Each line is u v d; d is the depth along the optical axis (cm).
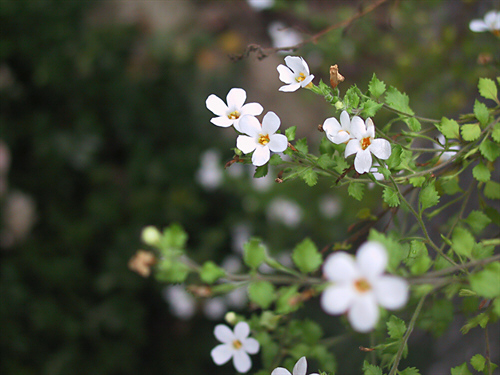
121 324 63
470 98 42
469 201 36
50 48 69
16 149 69
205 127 75
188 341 65
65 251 66
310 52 51
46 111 71
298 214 64
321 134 75
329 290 18
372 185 27
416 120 24
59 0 69
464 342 37
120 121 73
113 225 69
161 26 80
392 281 17
